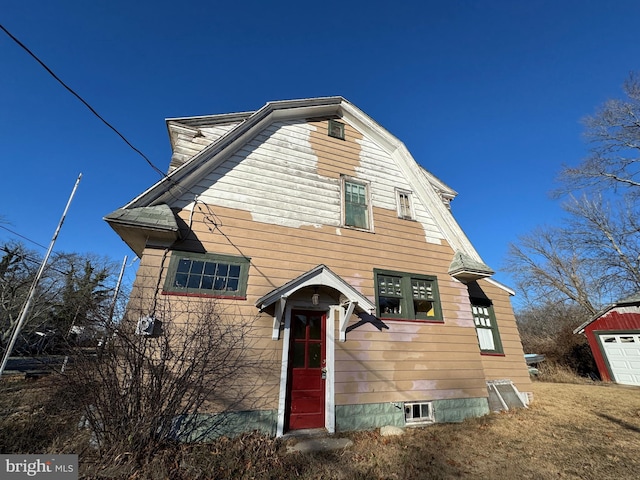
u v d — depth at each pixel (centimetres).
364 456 458
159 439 403
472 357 740
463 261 780
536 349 2002
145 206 550
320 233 693
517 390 853
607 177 1920
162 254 549
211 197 618
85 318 414
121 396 400
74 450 389
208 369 469
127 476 354
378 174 839
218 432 477
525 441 539
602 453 485
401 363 657
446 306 764
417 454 471
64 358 405
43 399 514
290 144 748
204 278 563
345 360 609
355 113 852
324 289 630
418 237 808
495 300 971
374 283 704
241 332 543
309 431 546
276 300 543
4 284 1376
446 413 662
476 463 444
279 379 546
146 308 503
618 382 1484
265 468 404
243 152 684
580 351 1802
